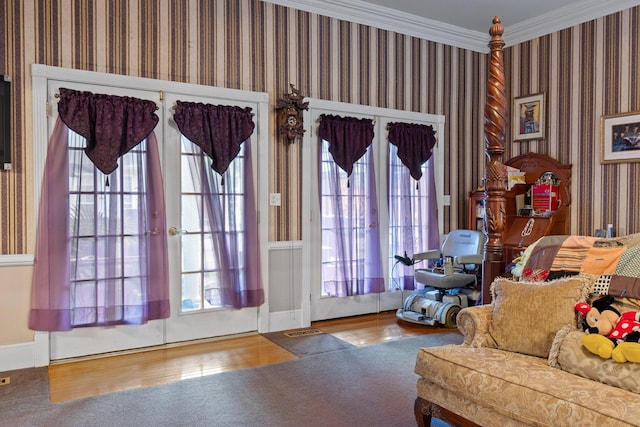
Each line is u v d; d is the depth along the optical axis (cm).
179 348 376
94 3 353
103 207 352
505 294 242
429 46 515
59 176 339
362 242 473
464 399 209
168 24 380
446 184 531
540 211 467
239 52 409
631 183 421
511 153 524
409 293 512
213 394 287
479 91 553
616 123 430
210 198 392
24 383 305
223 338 403
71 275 345
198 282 395
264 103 418
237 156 404
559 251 258
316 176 450
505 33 518
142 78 369
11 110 329
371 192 475
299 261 441
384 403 274
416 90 507
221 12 401
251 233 407
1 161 322
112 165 349
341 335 414
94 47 354
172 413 261
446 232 532
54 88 341
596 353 192
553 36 480
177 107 375
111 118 350
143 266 364
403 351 369
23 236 334
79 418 255
